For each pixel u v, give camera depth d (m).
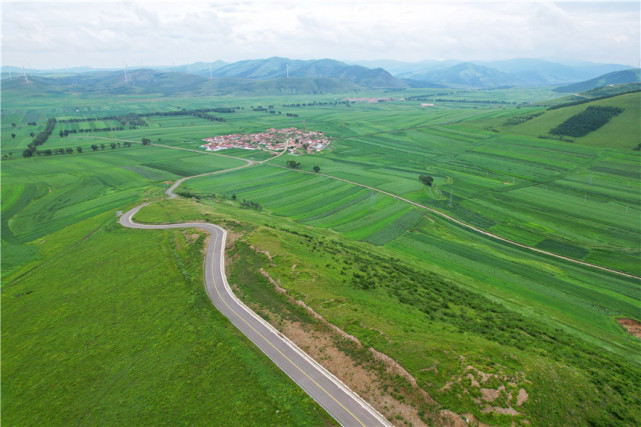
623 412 49.62
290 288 72.06
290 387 51.16
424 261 114.50
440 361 50.94
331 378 52.09
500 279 104.38
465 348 54.59
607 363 63.53
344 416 46.41
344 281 78.31
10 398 57.47
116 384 57.09
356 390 49.78
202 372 56.25
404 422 44.91
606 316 87.44
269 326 63.88
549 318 82.12
